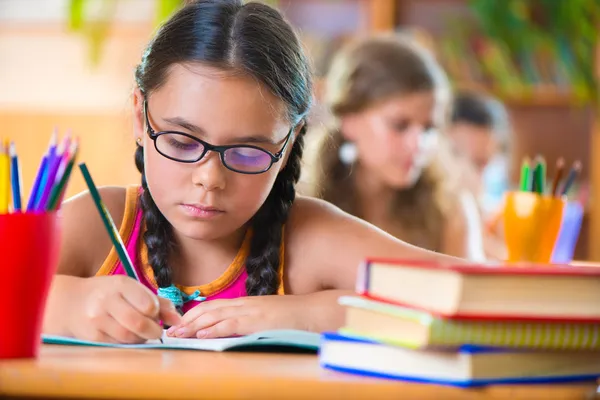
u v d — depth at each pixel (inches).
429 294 37.6
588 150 195.9
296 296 57.2
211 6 57.2
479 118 176.6
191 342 47.8
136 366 37.3
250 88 54.7
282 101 57.0
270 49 56.7
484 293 36.6
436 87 124.8
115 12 192.2
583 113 195.2
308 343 44.1
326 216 67.5
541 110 196.7
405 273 38.9
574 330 37.9
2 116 173.5
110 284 49.6
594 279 38.1
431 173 126.2
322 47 181.8
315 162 122.4
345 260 64.7
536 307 37.3
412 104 121.9
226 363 39.4
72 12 182.9
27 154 172.7
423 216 124.8
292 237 66.1
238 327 52.7
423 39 187.2
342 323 55.5
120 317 47.4
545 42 186.4
